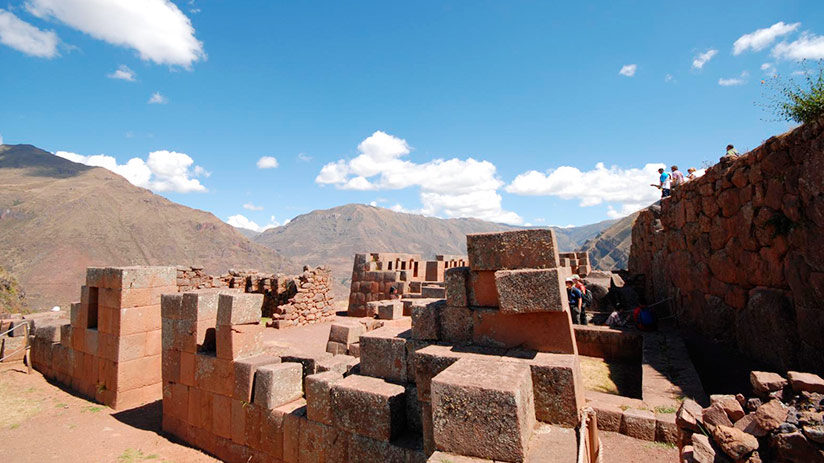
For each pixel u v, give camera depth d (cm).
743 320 800
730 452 368
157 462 684
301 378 685
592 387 735
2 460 691
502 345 514
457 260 2191
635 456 471
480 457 360
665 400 577
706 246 993
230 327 693
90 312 1020
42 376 1124
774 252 704
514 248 507
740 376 695
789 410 379
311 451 581
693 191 1068
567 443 385
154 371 972
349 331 843
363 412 532
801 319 624
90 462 684
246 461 659
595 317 1225
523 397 375
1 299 3428
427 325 559
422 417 500
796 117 629
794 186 643
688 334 1020
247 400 661
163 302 819
